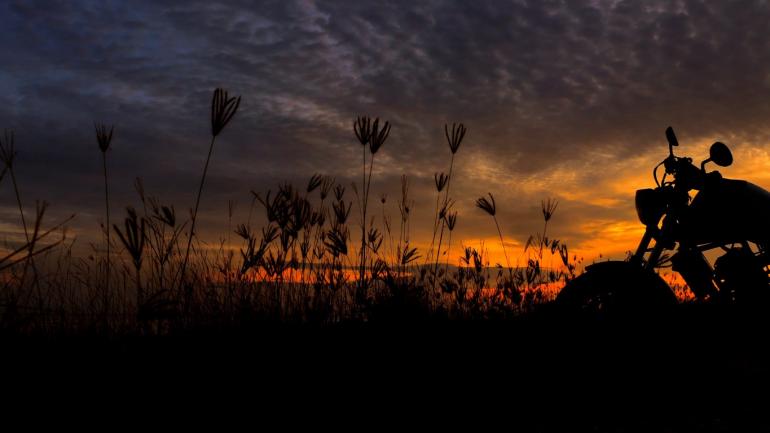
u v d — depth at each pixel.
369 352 2.68
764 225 3.18
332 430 2.12
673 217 3.34
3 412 2.00
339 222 3.26
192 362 2.43
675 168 3.35
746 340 3.25
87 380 2.22
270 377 2.41
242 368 2.45
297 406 2.25
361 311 2.93
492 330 3.12
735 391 2.64
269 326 2.82
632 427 2.24
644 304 3.28
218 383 2.33
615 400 2.52
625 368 2.84
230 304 3.09
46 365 2.25
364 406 2.30
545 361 2.85
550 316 3.27
